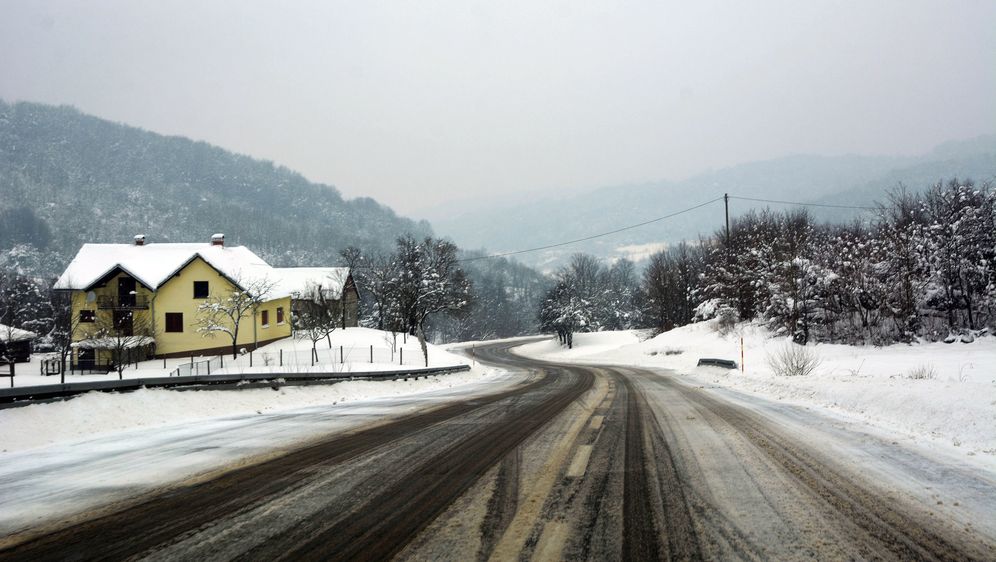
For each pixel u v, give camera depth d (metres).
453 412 12.92
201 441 9.29
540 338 113.19
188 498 5.93
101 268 42.75
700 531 4.77
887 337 29.47
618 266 139.12
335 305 54.25
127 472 7.16
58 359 37.72
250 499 5.86
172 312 41.50
